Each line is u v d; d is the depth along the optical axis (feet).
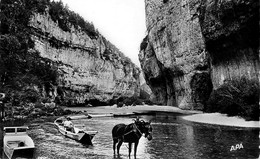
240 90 96.53
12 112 99.25
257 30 91.76
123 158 37.63
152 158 37.76
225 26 107.55
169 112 169.48
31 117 104.32
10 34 148.56
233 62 113.70
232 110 101.96
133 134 36.83
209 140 54.90
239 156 38.68
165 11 213.05
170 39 205.46
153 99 277.23
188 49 182.19
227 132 67.00
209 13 118.62
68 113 138.72
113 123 93.97
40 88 165.37
